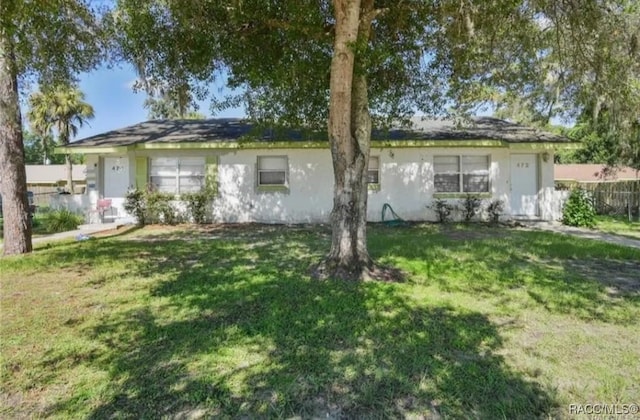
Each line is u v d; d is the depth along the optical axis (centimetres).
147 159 1345
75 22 714
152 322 402
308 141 1295
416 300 466
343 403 261
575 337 362
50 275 599
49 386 283
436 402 262
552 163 1371
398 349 335
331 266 581
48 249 834
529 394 270
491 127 1488
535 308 441
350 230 584
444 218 1341
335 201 594
